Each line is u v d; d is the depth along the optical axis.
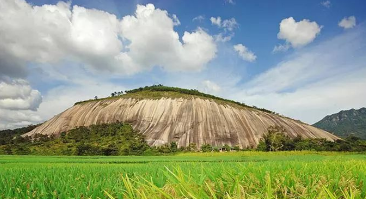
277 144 139.00
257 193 3.49
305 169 5.85
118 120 180.00
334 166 7.15
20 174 11.61
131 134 163.62
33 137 175.25
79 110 195.75
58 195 5.71
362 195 3.86
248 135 169.38
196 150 148.75
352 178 4.79
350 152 113.62
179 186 3.04
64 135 171.12
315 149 127.00
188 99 190.38
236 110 187.50
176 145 150.62
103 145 142.50
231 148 151.00
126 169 15.44
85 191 5.48
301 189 3.98
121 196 4.53
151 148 143.38
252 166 5.48
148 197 2.78
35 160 52.28
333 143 133.38
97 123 181.25
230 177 4.44
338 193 4.06
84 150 121.31
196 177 4.01
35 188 6.85
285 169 5.91
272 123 184.12
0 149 128.88
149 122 175.38
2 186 7.45
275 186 4.19
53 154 120.88
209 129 169.12
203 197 2.64
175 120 173.88
